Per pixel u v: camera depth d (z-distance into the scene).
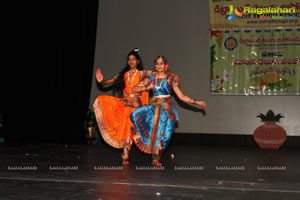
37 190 3.69
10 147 7.43
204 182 4.11
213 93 7.96
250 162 5.68
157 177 4.40
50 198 3.38
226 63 7.91
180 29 8.11
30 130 8.47
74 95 8.21
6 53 8.51
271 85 7.75
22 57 8.45
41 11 8.31
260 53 7.78
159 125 5.27
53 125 8.30
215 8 7.93
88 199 3.35
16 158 5.95
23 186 3.88
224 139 7.91
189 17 8.08
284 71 7.70
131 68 5.62
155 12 8.20
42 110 8.38
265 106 7.77
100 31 8.41
